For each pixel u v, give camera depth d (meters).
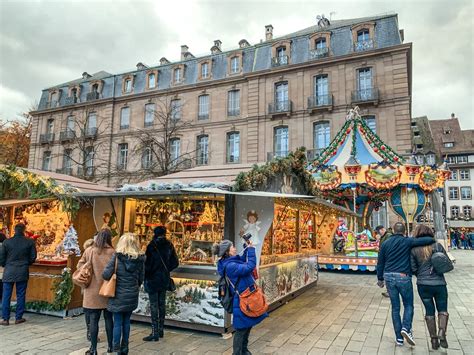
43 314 6.75
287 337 5.45
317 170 13.39
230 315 5.61
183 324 5.77
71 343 5.14
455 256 21.58
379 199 15.95
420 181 12.54
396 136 23.69
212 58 31.33
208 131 29.95
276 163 6.81
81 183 8.05
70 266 6.65
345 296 8.58
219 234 6.45
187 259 6.57
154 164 22.33
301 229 9.50
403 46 24.00
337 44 26.55
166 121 24.81
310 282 9.67
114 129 33.59
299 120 26.72
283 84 27.92
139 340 5.30
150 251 5.36
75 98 36.19
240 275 4.03
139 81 33.94
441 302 5.02
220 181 6.13
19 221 7.87
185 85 31.14
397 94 24.02
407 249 5.16
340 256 13.25
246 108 28.78
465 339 5.39
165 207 7.28
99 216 6.89
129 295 4.41
